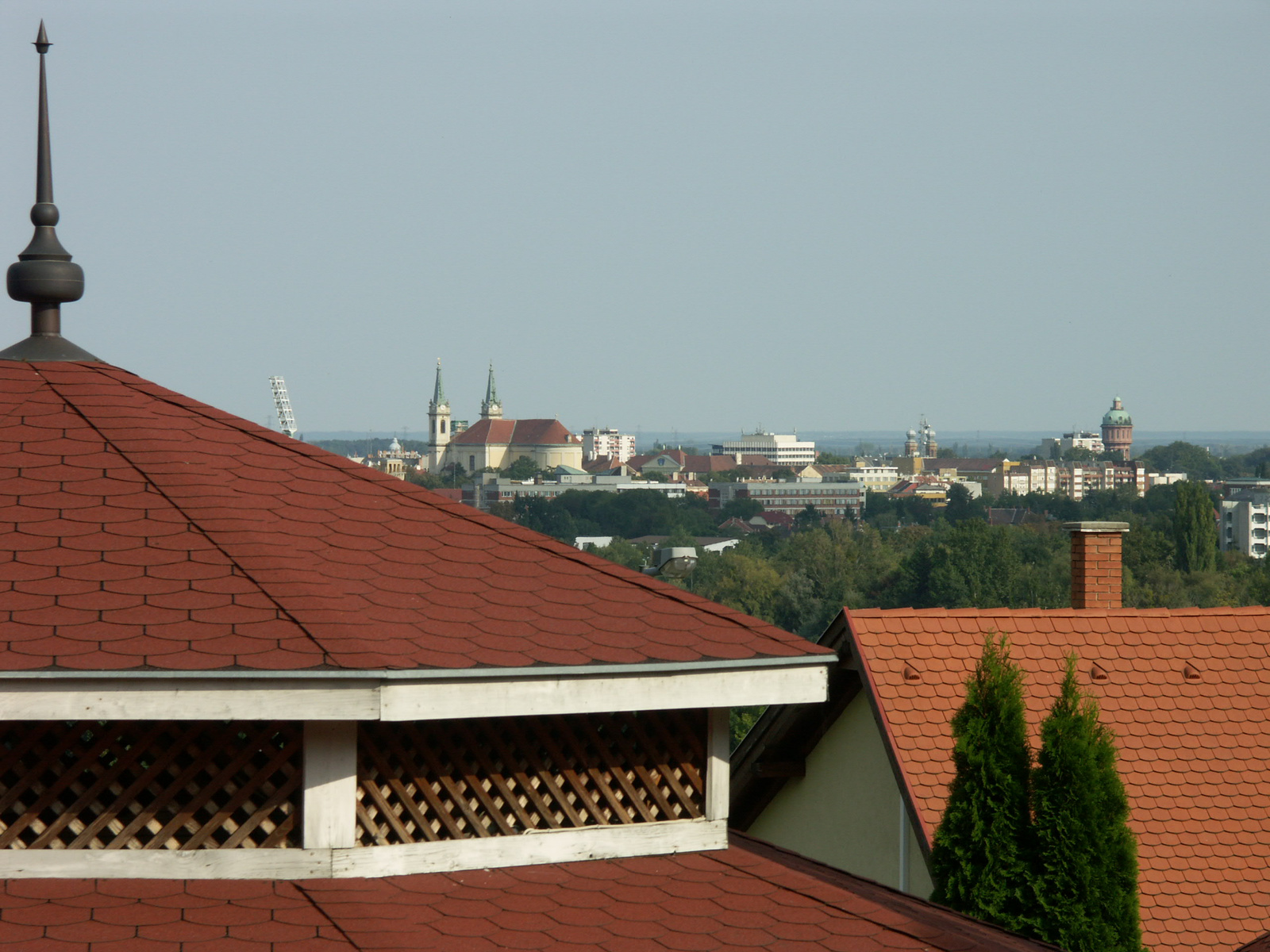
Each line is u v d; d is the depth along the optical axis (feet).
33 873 85.30
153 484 100.83
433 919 84.74
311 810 87.66
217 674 81.15
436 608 94.48
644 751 101.65
